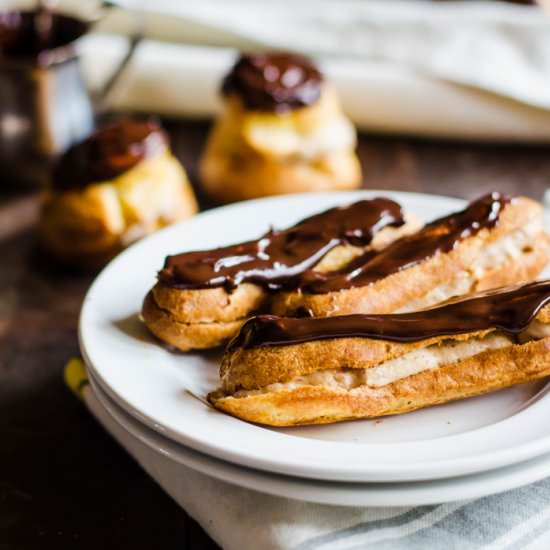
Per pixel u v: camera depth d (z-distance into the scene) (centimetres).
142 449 51
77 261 65
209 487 49
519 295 50
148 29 77
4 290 63
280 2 78
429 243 53
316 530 47
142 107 78
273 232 54
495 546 47
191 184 72
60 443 54
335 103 71
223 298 52
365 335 49
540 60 75
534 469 47
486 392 50
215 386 51
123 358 51
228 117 69
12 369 57
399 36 76
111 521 50
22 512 51
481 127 75
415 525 48
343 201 60
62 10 79
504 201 54
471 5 80
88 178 64
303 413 49
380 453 47
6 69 69
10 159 71
